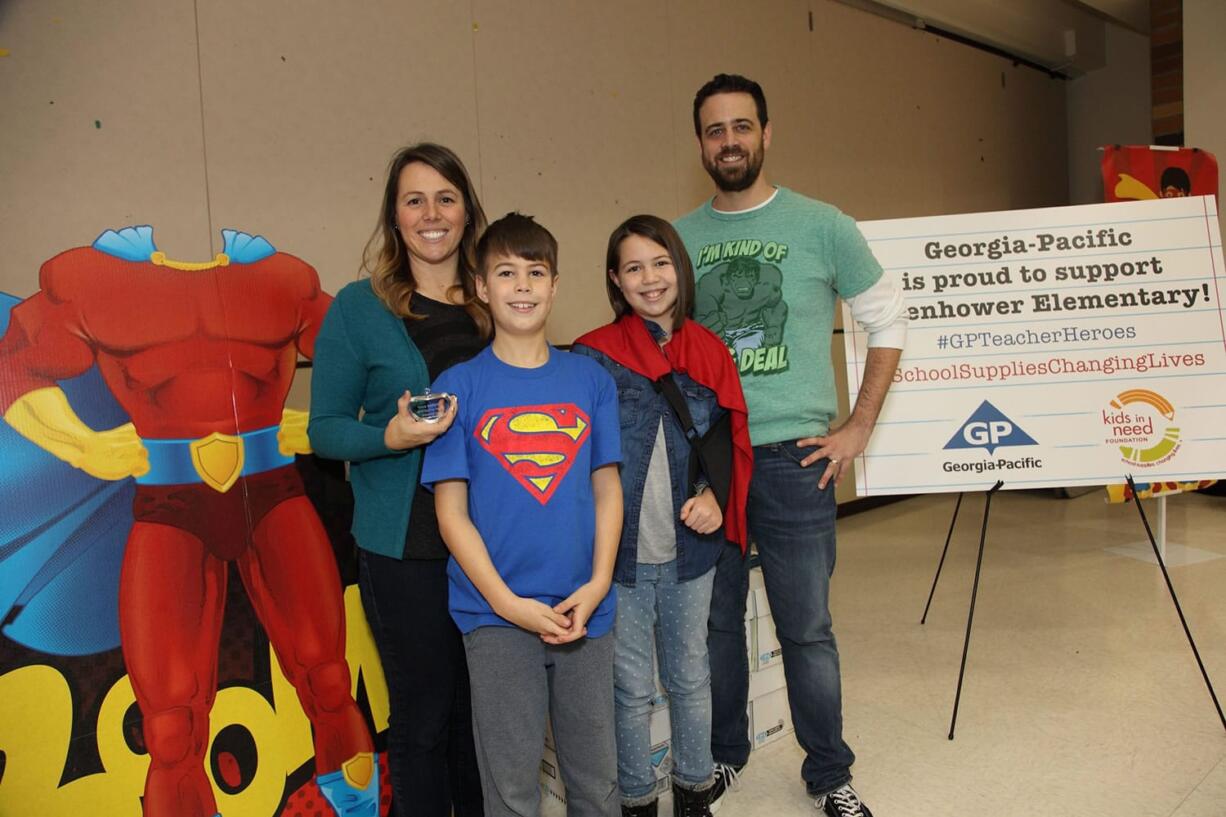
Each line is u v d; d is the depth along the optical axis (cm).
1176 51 496
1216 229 211
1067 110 676
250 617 160
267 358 168
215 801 154
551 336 340
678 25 387
